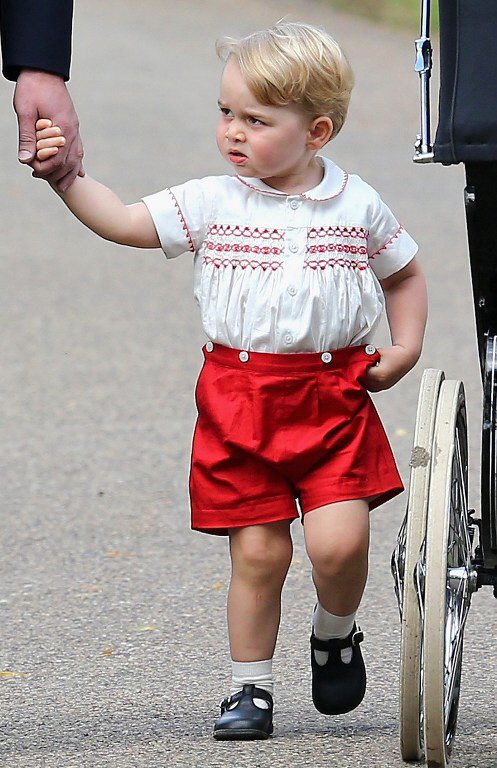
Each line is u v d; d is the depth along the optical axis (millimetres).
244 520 13570
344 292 13516
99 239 43500
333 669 14094
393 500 22359
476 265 12391
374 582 18641
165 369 30219
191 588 18625
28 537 20828
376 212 13812
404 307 14156
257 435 13414
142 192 46375
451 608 12570
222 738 13617
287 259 13469
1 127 62938
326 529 13297
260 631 13781
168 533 20984
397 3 89875
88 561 19766
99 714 14430
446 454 11945
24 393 28641
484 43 11609
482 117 11500
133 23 93875
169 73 75188
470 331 32188
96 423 26734
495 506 12031
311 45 13328
